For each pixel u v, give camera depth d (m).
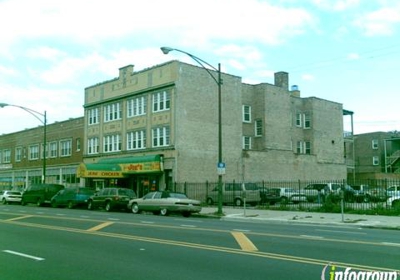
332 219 21.86
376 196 30.14
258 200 34.66
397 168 64.06
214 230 16.30
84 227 17.64
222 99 41.62
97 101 47.56
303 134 52.75
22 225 18.61
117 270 8.89
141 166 39.28
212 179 39.81
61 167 53.25
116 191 31.38
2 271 8.91
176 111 38.00
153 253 10.85
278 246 11.85
